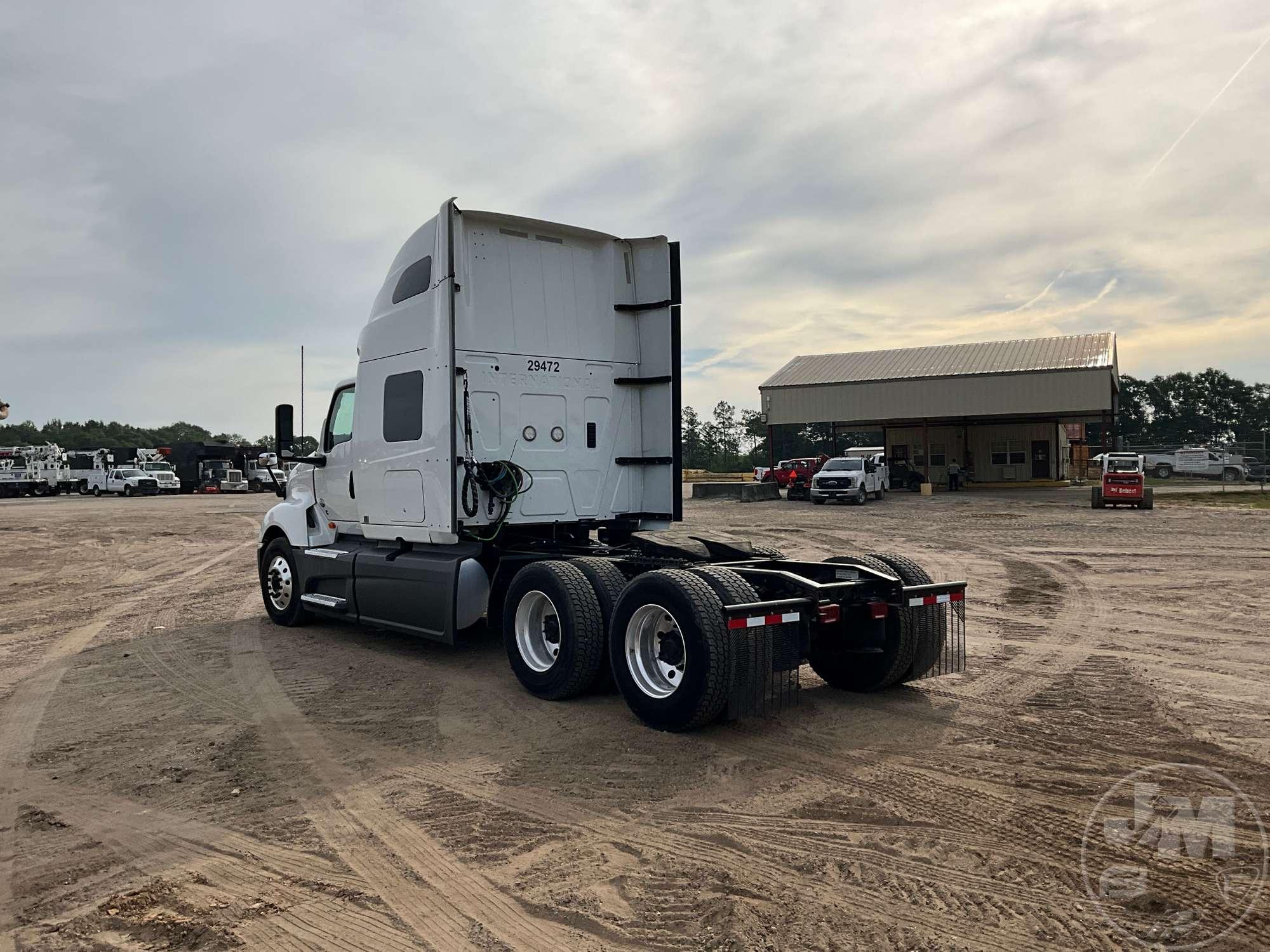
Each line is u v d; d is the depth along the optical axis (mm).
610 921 3303
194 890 3631
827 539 19188
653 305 8242
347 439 8938
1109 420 43375
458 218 7215
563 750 5328
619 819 4266
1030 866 3682
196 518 30234
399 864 3832
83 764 5254
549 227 7730
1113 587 11742
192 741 5652
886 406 41562
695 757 5156
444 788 4750
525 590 6660
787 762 5047
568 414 7867
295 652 8367
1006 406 39188
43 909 3490
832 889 3518
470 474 7191
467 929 3279
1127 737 5395
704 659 5215
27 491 51344
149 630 9742
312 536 9328
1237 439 104625
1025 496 35562
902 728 5645
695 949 3088
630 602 5789
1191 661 7461
